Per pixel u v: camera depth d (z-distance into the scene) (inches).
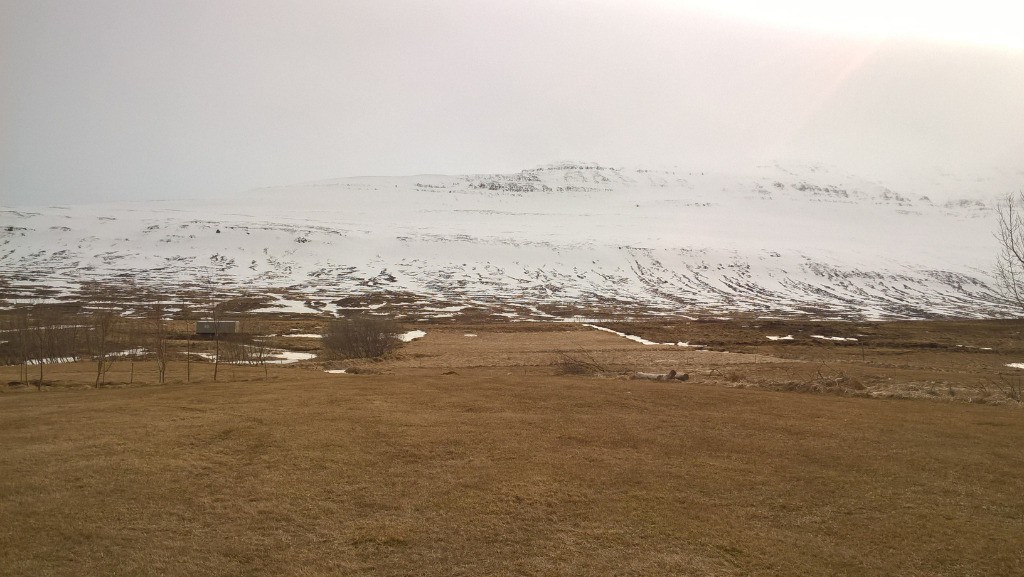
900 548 333.7
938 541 341.7
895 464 475.2
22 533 332.8
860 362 1903.3
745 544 338.3
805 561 319.3
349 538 340.2
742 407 707.4
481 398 751.1
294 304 4106.8
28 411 652.7
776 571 308.3
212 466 454.0
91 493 394.0
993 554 325.4
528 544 336.8
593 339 2674.7
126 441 513.0
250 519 362.9
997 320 4018.2
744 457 494.6
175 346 2127.2
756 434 569.0
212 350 2065.7
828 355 2171.5
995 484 430.9
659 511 382.9
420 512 377.7
